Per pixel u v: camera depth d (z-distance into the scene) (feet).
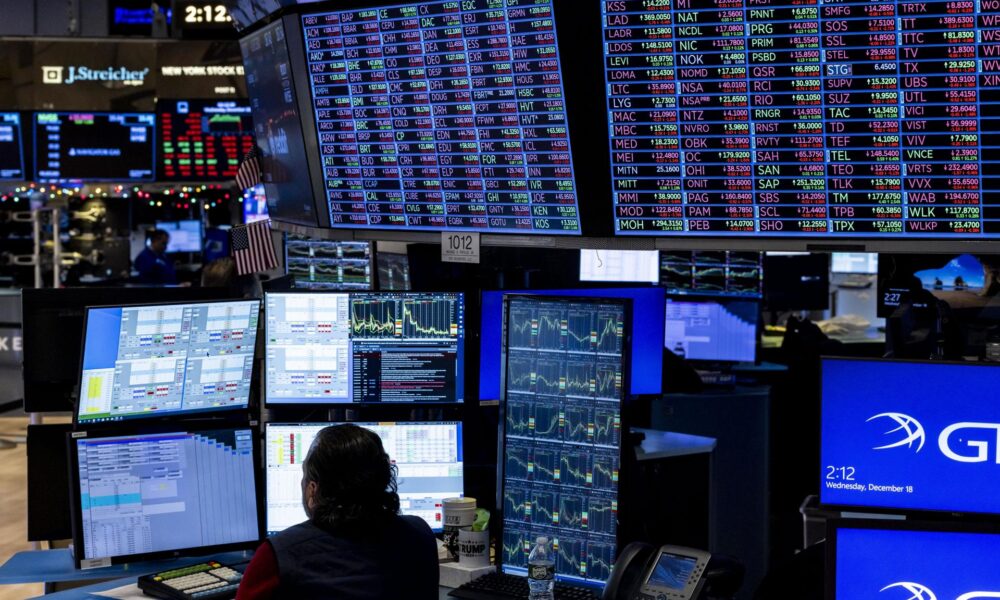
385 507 8.15
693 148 10.44
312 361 10.92
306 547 7.79
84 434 10.01
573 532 9.72
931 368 7.56
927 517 7.56
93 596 9.43
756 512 16.71
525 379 10.09
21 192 27.04
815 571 8.31
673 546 8.95
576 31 10.41
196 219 30.25
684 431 16.44
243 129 26.02
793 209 10.28
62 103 25.85
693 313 19.60
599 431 9.62
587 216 11.19
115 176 26.13
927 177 9.68
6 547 18.17
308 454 8.16
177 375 10.50
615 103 10.55
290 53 12.34
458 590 9.66
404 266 14.07
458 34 11.16
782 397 20.04
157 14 29.09
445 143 11.75
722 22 9.91
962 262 12.15
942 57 9.29
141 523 10.16
